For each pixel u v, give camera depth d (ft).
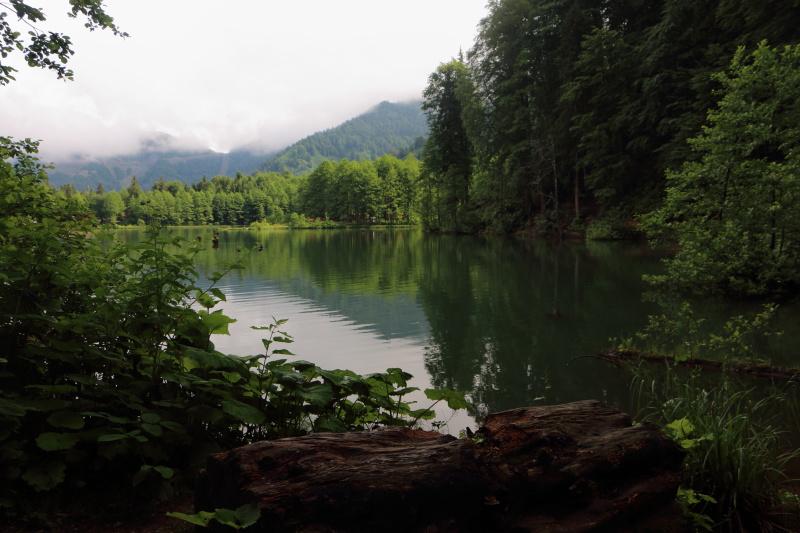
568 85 102.99
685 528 7.61
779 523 8.49
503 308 38.24
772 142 39.19
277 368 11.80
